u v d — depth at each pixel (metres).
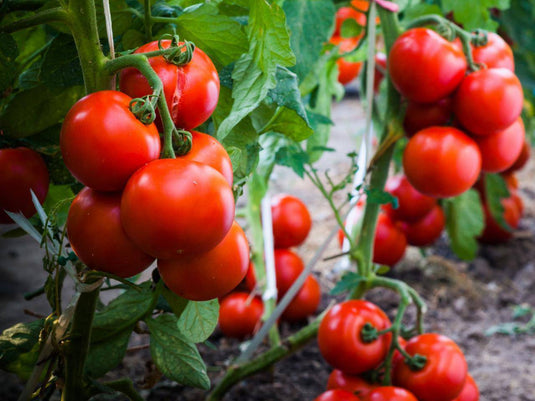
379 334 0.98
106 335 0.86
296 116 0.84
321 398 0.97
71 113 0.68
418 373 0.97
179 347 0.85
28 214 0.81
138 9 0.79
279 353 1.08
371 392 0.96
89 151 0.67
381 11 1.06
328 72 1.17
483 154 1.01
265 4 0.73
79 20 0.70
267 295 1.24
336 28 1.23
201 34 0.77
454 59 0.96
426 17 1.02
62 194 0.90
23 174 0.79
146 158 0.68
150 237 0.67
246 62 0.77
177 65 0.70
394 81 1.00
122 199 0.67
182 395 1.15
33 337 0.78
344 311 1.00
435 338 0.99
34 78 0.81
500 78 0.95
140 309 0.87
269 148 1.11
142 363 1.24
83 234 0.69
